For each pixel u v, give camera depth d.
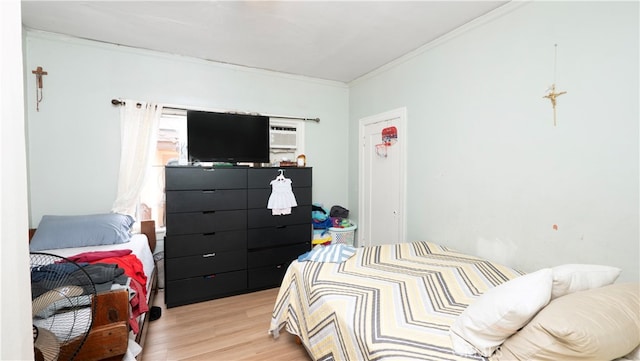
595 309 0.88
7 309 0.52
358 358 1.18
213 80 3.12
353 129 3.84
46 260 1.22
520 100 1.93
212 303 2.69
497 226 2.09
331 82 3.80
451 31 2.39
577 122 1.64
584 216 1.62
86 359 1.07
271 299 2.79
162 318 2.39
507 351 0.97
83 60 2.59
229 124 2.96
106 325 1.12
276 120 3.51
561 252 1.73
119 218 2.45
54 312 1.08
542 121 1.81
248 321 2.34
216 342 2.04
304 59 3.05
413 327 1.20
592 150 1.58
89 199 2.64
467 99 2.30
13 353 0.54
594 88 1.56
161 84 2.89
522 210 1.93
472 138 2.27
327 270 1.88
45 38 2.46
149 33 2.47
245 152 3.03
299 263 2.04
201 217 2.70
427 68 2.68
